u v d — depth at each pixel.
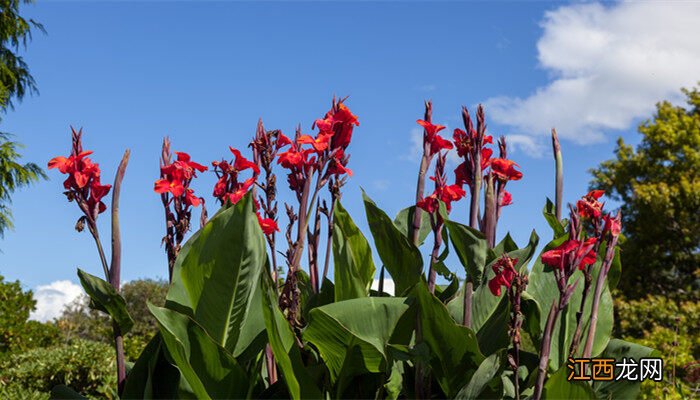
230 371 2.40
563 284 2.23
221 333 2.53
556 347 2.79
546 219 3.02
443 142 2.64
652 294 16.86
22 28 16.53
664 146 16.77
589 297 2.92
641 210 16.27
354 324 2.31
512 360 2.18
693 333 11.77
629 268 16.84
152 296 18.73
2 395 6.61
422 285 2.29
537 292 2.85
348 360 2.42
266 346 2.72
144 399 2.47
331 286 2.91
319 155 2.59
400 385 2.57
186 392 2.46
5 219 15.30
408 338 2.44
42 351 8.59
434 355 2.45
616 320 13.12
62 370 7.66
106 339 14.66
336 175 2.71
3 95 15.73
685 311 12.04
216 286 2.44
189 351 2.36
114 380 7.51
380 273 2.89
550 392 2.33
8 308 11.34
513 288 2.29
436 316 2.34
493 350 2.57
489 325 2.67
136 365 2.58
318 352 2.65
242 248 2.39
